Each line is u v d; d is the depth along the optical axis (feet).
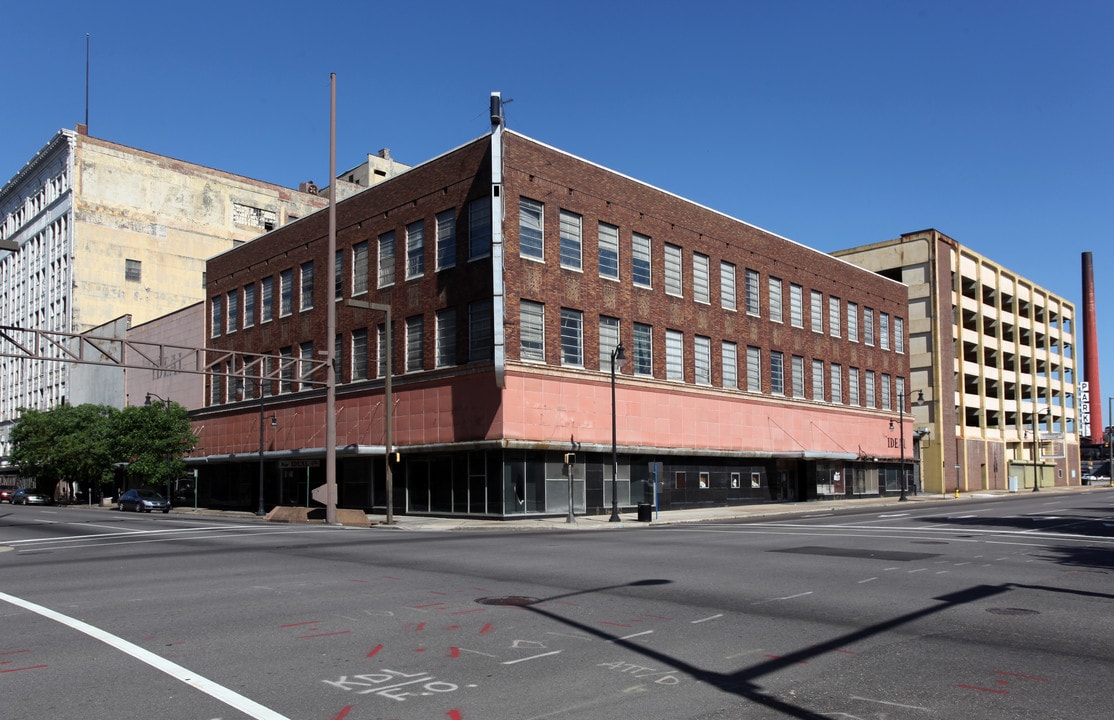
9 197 323.98
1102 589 47.80
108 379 253.24
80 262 268.62
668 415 153.28
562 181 138.92
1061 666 29.78
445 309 139.13
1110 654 31.65
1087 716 23.98
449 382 135.64
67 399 273.75
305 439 167.43
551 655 31.42
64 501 258.16
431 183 142.82
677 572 55.62
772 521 121.60
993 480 288.30
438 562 62.69
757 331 176.86
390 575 54.75
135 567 60.54
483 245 132.87
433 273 140.97
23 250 308.19
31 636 34.88
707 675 28.53
